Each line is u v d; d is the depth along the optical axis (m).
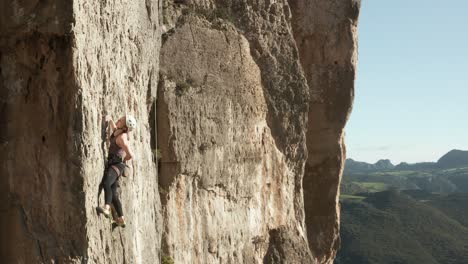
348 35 28.88
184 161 19.81
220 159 21.38
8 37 11.48
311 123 28.94
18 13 11.30
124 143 12.00
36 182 11.43
